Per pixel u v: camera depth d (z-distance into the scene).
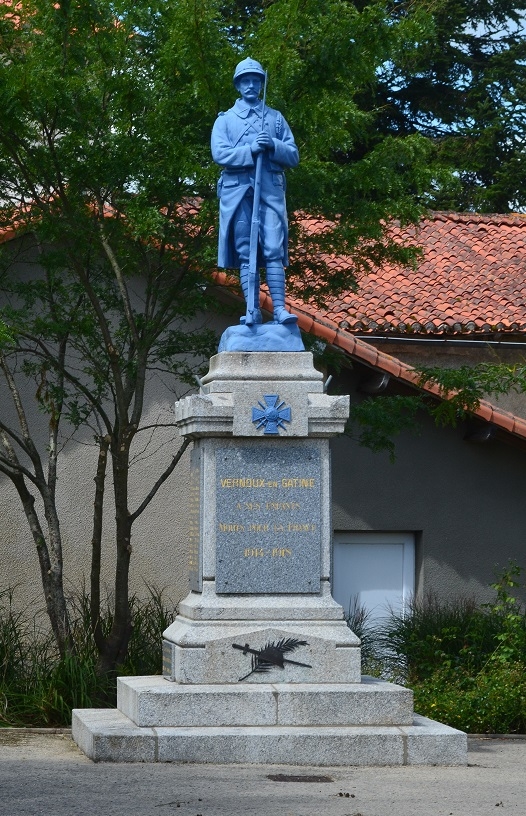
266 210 10.31
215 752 8.82
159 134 12.12
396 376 16.02
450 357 18.61
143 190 12.30
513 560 17.19
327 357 14.64
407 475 17.14
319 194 12.79
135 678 10.18
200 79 12.05
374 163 13.11
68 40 12.07
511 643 13.55
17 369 15.78
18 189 13.05
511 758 9.77
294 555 9.75
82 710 10.31
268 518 9.77
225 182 10.41
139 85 11.99
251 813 6.88
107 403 16.05
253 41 12.73
